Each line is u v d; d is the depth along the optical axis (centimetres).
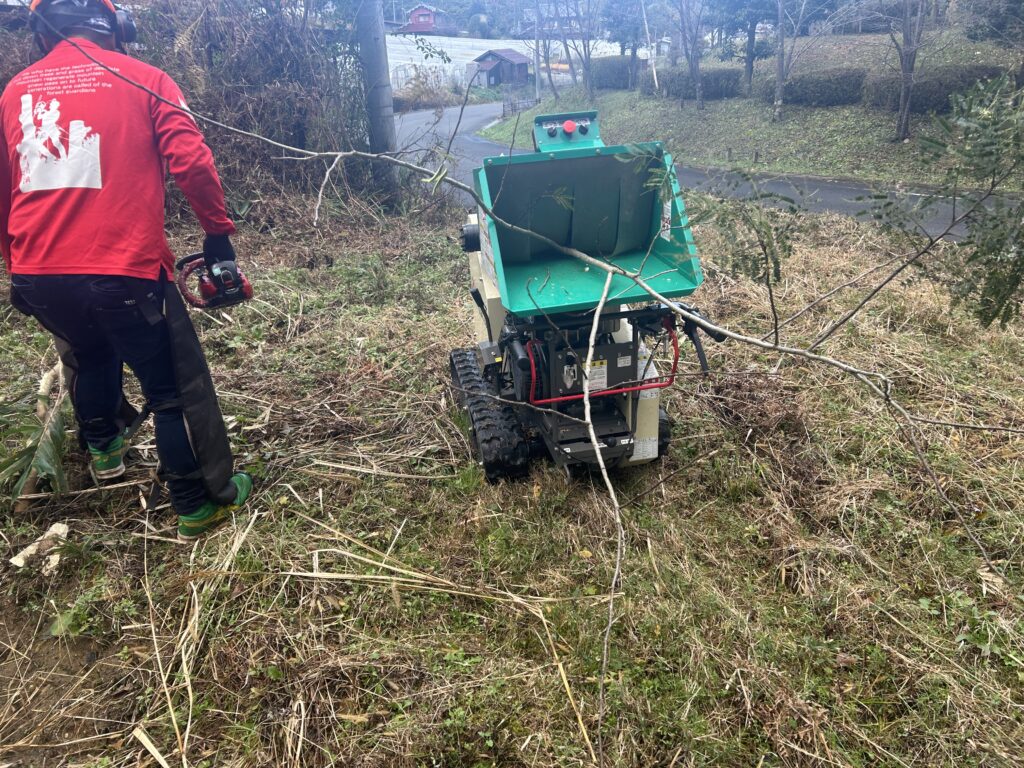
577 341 311
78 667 258
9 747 228
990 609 270
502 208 306
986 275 228
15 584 288
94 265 258
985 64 1218
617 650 252
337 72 970
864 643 256
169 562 300
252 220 841
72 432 359
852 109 1441
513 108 2005
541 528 318
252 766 218
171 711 234
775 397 415
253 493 340
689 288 284
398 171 978
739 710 233
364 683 243
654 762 216
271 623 268
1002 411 396
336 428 398
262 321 572
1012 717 226
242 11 921
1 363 460
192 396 289
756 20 1630
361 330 546
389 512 330
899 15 1652
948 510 322
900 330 510
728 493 340
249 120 872
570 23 2345
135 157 265
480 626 268
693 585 280
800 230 241
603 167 302
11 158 268
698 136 1588
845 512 322
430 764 217
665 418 351
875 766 216
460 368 413
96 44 275
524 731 226
